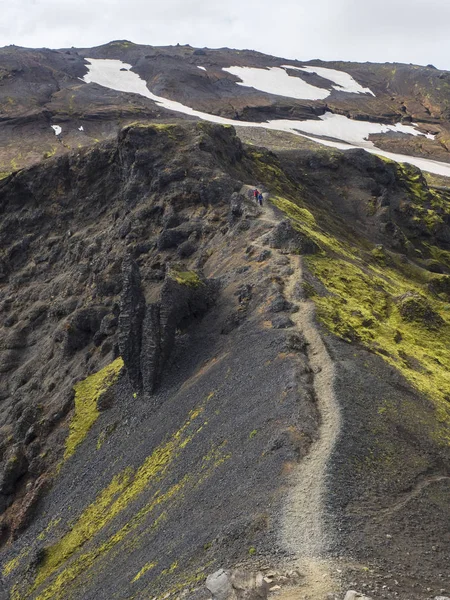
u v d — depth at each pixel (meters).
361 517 31.31
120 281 86.69
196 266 79.69
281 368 48.81
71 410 69.56
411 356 56.91
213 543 32.22
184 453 47.53
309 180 129.38
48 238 111.50
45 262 107.38
